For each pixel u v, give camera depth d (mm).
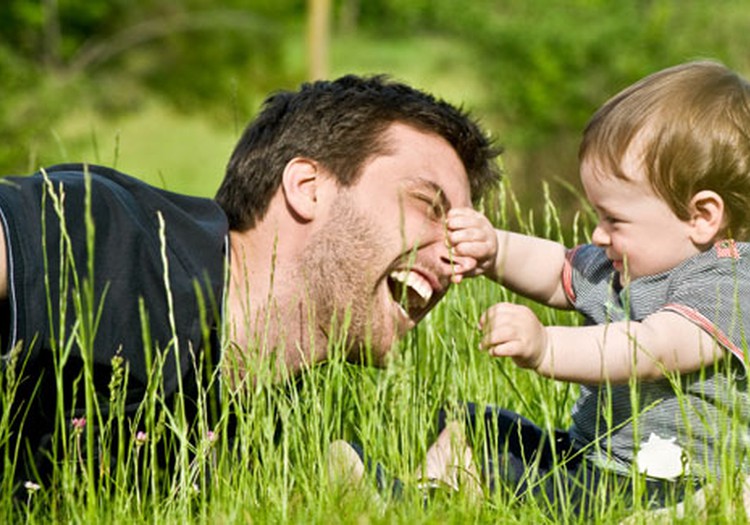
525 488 5363
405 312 5266
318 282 5320
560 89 26906
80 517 4629
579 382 5109
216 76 29000
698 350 5090
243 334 5320
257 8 29172
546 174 23234
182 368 5102
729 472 4660
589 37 27172
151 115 41062
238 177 5516
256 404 4934
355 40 46531
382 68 41156
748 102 5320
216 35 28922
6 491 4758
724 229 5293
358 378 5586
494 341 5008
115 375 4730
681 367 5102
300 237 5379
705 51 27375
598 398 5355
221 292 5160
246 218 5480
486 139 5656
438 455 5445
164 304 5074
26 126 24016
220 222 5328
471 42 28828
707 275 5223
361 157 5352
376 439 4969
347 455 5051
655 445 5273
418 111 5434
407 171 5340
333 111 5418
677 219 5270
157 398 4887
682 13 27719
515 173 23406
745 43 27656
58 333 4906
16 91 24156
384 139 5363
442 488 4879
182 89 28859
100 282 4980
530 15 28031
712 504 4566
